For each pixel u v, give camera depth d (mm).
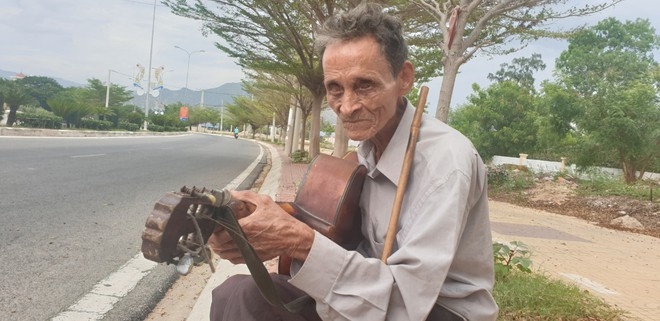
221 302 1425
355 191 1450
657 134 15602
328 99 1423
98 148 18734
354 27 1323
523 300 3574
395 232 1303
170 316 3322
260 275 1173
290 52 17016
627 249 7867
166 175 11914
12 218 5773
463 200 1227
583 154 17438
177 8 14398
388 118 1382
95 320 3137
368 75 1316
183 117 82375
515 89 29172
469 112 30094
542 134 24000
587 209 12516
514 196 14609
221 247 1265
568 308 3561
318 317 1350
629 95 16406
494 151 29281
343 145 11422
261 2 12906
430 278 1156
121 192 8492
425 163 1332
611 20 36562
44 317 3131
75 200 7309
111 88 67562
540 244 7316
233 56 16156
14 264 4133
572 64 27797
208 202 1108
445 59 5871
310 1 10875
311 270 1167
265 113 43281
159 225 1052
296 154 19719
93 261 4414
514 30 6930
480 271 1388
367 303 1150
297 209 1482
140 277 4074
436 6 6402
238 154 25234
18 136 20141
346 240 1450
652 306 4504
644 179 17672
